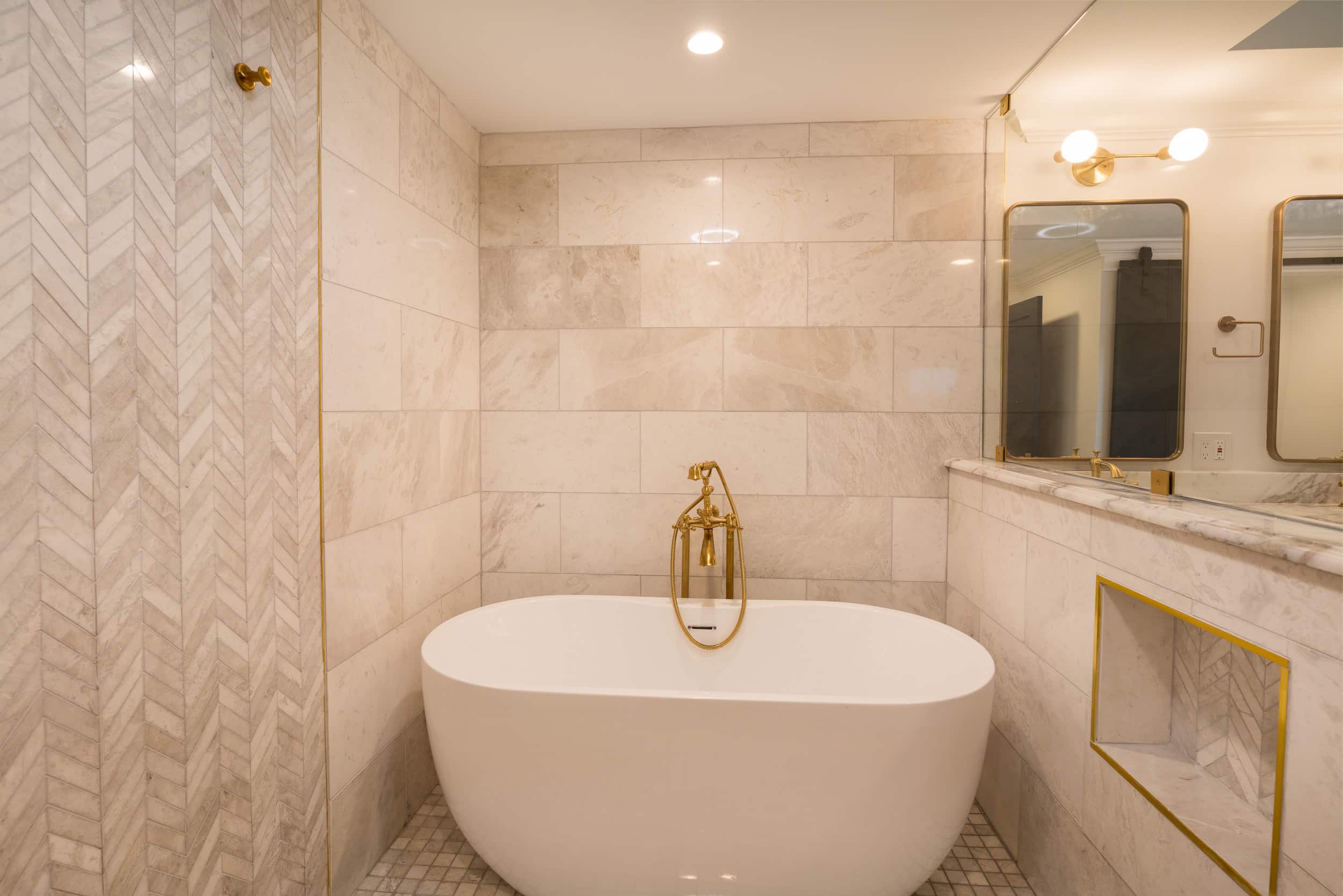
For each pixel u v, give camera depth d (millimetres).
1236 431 1168
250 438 1390
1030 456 2027
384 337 1876
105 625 1085
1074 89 1790
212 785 1302
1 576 931
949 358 2420
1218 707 1348
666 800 1550
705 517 2342
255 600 1404
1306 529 1006
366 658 1810
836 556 2475
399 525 1974
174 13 1197
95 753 1069
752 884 1564
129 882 1129
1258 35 1135
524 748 1583
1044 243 1946
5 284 932
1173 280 1356
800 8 1752
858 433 2453
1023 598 1856
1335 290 965
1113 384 1575
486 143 2533
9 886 946
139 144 1134
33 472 972
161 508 1186
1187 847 1191
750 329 2471
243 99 1362
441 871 1851
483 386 2545
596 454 2527
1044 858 1738
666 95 2240
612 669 2275
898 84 2156
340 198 1663
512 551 2562
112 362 1091
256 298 1398
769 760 1521
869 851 1543
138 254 1136
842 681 2189
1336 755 914
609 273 2506
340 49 1660
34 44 964
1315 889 947
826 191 2441
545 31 1870
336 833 1678
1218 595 1133
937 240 2416
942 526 2445
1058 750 1670
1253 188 1130
